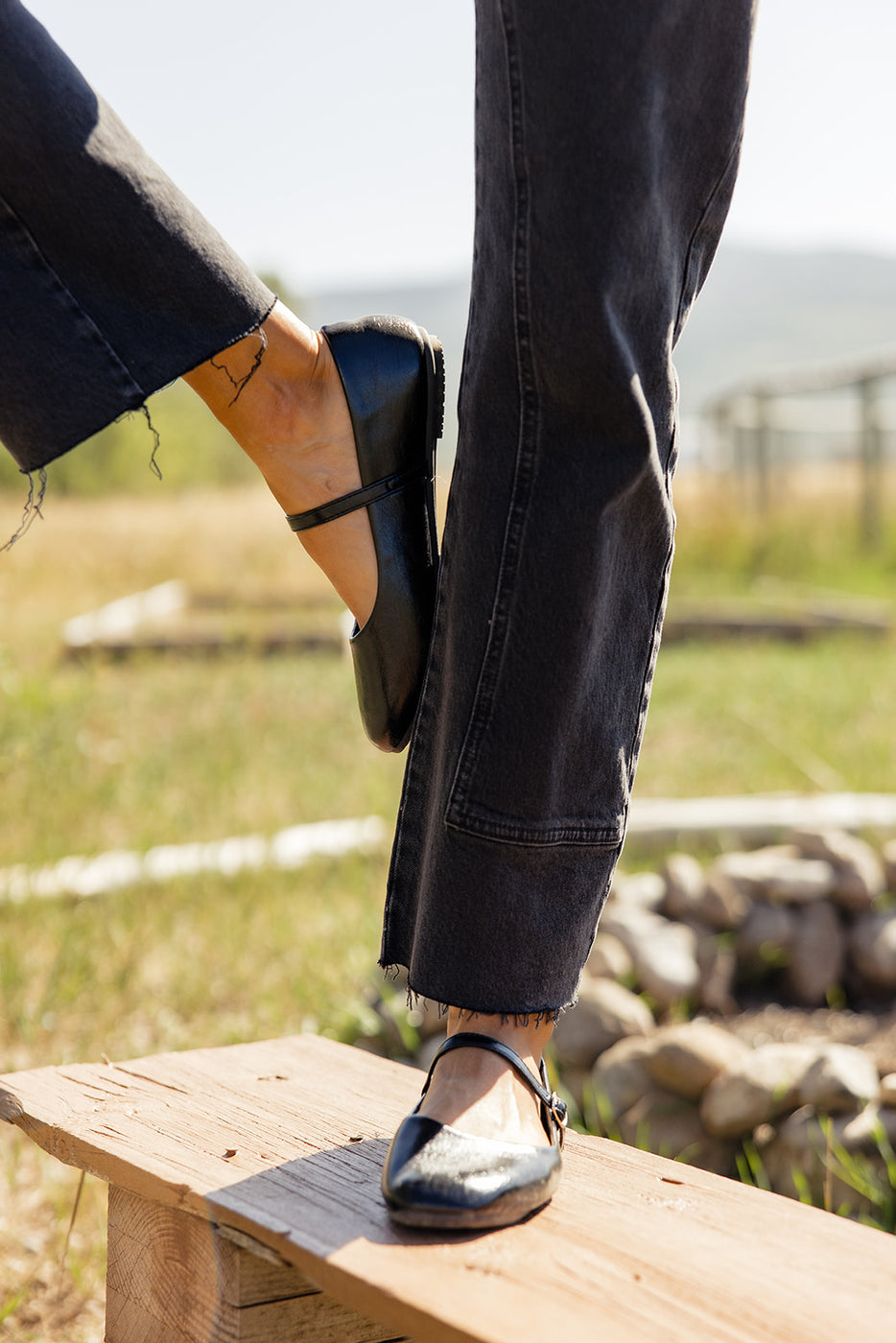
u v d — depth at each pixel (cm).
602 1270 97
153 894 329
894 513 1241
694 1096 210
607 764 111
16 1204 203
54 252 98
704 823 360
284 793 421
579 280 101
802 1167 190
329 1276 97
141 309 100
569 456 105
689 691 600
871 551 1182
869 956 279
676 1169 120
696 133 106
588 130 100
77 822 380
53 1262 186
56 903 317
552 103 100
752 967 283
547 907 109
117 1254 126
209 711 541
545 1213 107
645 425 105
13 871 330
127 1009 266
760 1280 97
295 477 117
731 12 104
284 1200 108
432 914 110
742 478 1370
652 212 103
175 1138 125
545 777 107
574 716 107
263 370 111
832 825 353
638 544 111
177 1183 112
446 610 112
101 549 1076
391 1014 245
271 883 334
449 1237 101
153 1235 121
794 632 783
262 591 952
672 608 891
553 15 99
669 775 455
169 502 1653
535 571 106
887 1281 98
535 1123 110
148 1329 121
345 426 116
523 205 103
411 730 125
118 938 299
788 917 285
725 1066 207
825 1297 94
